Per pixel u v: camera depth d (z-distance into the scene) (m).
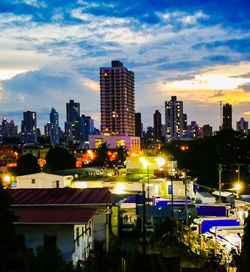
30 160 89.62
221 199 47.56
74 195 29.22
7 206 15.94
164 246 25.67
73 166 90.19
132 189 49.72
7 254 13.59
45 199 27.73
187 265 21.44
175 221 33.00
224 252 24.81
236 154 85.56
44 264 14.10
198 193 44.22
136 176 60.22
